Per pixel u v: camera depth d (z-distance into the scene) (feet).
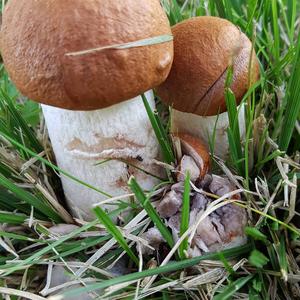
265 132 0.66
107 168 0.61
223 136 0.69
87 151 0.59
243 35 0.65
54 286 0.61
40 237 0.63
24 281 0.61
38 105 0.81
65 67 0.50
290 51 0.73
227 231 0.60
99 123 0.57
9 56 0.53
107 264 0.63
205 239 0.59
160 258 0.63
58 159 0.64
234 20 0.84
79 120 0.57
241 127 0.69
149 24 0.51
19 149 0.73
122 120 0.58
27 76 0.52
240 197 0.64
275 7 0.78
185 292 0.58
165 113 0.79
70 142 0.59
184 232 0.56
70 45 0.49
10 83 0.89
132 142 0.60
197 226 0.57
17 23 0.51
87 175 0.62
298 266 0.62
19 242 0.67
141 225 0.62
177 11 0.85
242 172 0.67
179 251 0.57
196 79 0.62
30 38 0.50
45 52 0.50
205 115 0.64
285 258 0.57
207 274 0.58
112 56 0.50
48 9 0.49
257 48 0.83
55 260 0.62
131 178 0.53
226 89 0.60
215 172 0.69
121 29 0.50
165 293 0.58
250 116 0.63
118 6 0.50
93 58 0.49
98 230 0.64
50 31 0.49
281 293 0.61
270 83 0.75
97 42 0.49
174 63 0.63
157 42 0.52
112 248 0.64
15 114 0.72
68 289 0.59
